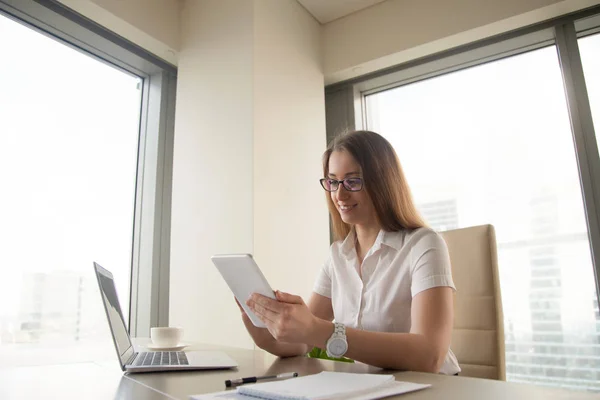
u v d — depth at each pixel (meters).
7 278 1.87
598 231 2.01
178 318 2.14
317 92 2.67
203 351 1.21
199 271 2.12
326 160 1.41
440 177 2.55
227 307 1.98
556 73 2.30
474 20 2.33
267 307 0.91
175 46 2.47
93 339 2.12
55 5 2.02
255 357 1.12
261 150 2.12
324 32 2.82
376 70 2.72
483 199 2.39
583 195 2.07
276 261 2.09
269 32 2.33
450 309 1.01
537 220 2.21
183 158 2.34
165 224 2.41
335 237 1.43
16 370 0.93
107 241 2.30
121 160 2.44
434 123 2.64
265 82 2.23
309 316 0.88
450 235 1.43
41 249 2.00
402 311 1.15
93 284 2.18
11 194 1.93
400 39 2.53
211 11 2.41
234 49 2.26
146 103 2.57
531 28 2.30
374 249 1.24
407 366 0.87
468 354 1.28
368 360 0.86
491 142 2.42
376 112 2.87
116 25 2.21
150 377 0.83
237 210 2.06
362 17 2.70
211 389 0.71
